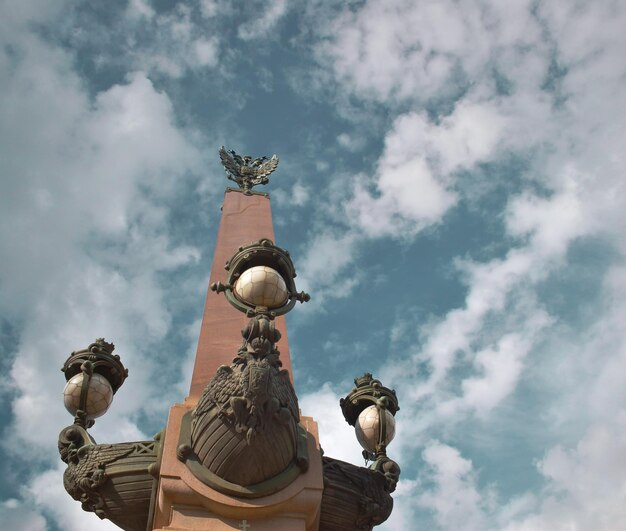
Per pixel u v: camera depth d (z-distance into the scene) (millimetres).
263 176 16344
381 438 9516
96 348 9562
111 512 8141
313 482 8031
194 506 7754
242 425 7562
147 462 8070
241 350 7992
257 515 7793
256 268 8336
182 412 8391
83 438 8617
